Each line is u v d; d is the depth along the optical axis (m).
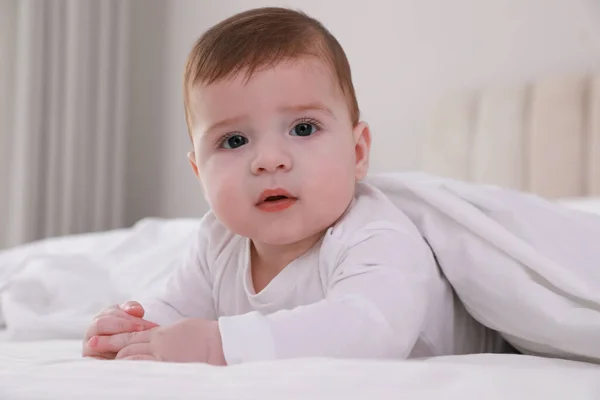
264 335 0.69
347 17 2.99
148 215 3.60
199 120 0.87
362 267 0.80
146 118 3.61
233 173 0.84
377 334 0.73
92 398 0.49
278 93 0.83
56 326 1.18
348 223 0.86
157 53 3.59
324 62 0.87
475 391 0.51
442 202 0.91
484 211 0.94
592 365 0.76
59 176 3.28
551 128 2.39
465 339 0.96
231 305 0.95
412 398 0.49
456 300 0.94
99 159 3.37
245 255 0.93
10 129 3.25
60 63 3.28
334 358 0.65
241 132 0.84
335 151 0.85
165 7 3.58
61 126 3.29
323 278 0.85
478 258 0.88
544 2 2.57
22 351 0.82
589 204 1.77
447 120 2.64
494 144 2.50
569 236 0.91
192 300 0.98
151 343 0.71
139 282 1.41
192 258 0.99
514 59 2.62
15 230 3.15
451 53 2.75
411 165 2.82
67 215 3.24
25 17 3.16
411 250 0.84
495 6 2.67
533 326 0.83
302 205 0.83
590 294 0.80
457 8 2.74
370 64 2.93
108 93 3.41
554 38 2.54
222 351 0.69
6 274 1.54
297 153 0.83
